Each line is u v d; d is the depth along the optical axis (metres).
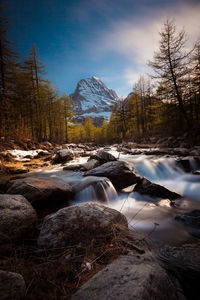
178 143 14.55
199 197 4.52
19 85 20.69
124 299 1.06
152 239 2.29
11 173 6.58
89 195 4.10
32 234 2.22
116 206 3.85
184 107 16.31
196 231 2.54
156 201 4.09
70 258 1.68
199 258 1.78
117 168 5.39
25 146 12.93
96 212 2.29
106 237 2.04
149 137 26.27
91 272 1.51
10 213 2.09
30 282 1.34
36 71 23.80
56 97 31.61
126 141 32.81
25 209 2.30
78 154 13.87
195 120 15.91
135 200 4.20
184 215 3.04
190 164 8.05
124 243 1.98
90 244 1.87
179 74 15.25
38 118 23.91
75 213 2.21
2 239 1.85
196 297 1.37
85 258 1.69
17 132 13.77
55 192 3.53
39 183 3.67
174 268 1.66
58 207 3.53
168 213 3.40
